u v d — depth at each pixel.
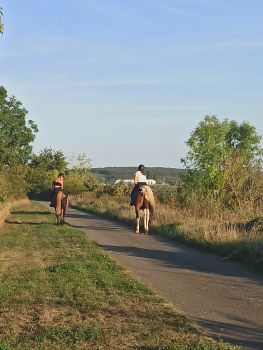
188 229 20.31
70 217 34.09
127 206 35.88
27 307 9.46
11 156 43.38
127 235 21.98
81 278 11.84
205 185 28.58
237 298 10.34
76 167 81.06
